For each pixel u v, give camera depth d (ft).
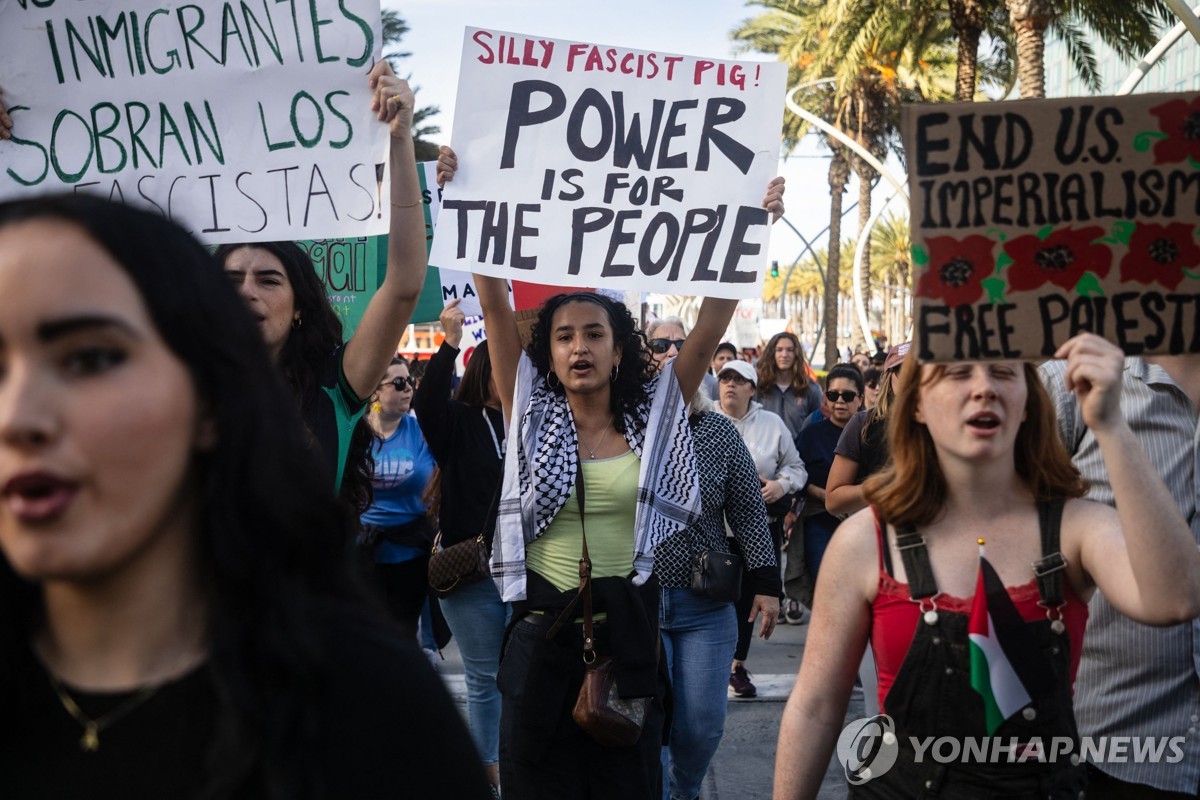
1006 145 8.78
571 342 13.55
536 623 13.35
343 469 11.44
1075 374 8.30
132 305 4.21
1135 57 74.33
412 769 4.42
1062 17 77.25
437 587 17.38
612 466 13.69
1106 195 8.77
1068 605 8.65
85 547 4.08
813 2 98.12
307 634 4.38
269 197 13.30
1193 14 37.60
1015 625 8.39
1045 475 8.82
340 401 11.63
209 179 13.43
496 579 13.42
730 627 15.71
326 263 21.25
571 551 13.39
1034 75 69.31
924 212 8.81
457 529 17.34
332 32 13.06
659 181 15.21
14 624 4.52
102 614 4.41
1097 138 8.77
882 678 8.79
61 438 4.04
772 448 25.13
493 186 15.10
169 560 4.47
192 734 4.31
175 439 4.30
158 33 13.44
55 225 4.21
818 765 8.98
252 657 4.33
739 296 14.94
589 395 13.85
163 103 13.48
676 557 15.25
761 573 16.16
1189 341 8.72
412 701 4.50
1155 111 8.71
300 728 4.28
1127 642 10.57
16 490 4.04
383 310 11.73
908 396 8.86
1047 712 8.38
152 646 4.45
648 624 13.07
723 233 15.12
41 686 4.44
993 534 8.68
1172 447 10.87
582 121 15.23
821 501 24.40
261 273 11.45
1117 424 8.26
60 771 4.33
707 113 15.25
